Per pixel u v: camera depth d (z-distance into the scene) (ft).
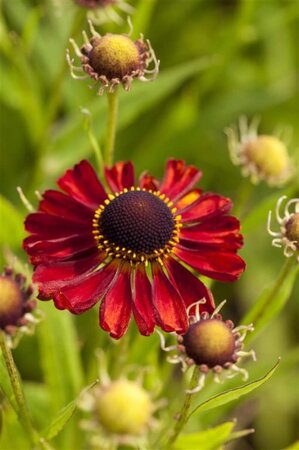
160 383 1.36
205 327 1.17
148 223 1.22
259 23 1.90
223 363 1.17
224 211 1.25
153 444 1.34
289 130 1.91
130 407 1.12
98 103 1.62
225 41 1.83
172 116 1.78
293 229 1.27
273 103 1.83
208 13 2.01
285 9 1.90
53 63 1.79
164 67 1.95
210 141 1.83
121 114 1.61
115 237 1.22
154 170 1.79
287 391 1.77
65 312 1.41
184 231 1.25
